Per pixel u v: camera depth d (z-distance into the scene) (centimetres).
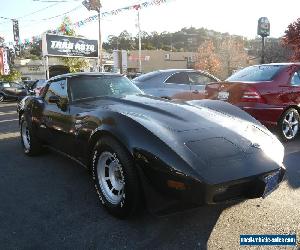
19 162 504
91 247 266
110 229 293
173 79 812
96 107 376
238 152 288
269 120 575
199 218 309
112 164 317
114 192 318
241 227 291
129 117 311
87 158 359
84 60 2844
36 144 517
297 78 616
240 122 355
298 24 1402
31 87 1541
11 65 3450
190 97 804
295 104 596
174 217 312
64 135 412
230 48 5822
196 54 6100
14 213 328
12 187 399
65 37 2355
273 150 313
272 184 298
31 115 503
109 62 4747
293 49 1473
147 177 279
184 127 313
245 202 339
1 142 656
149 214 318
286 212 317
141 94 450
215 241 271
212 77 873
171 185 266
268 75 606
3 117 1134
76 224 304
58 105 416
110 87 450
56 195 372
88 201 354
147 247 265
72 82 435
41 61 4891
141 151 279
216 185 257
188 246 265
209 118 343
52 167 475
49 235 286
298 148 555
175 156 268
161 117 332
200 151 279
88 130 349
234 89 586
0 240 279
